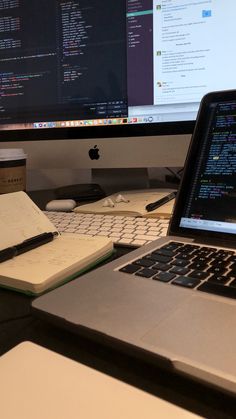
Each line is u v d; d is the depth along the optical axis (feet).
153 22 2.35
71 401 0.70
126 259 1.31
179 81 2.36
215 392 0.76
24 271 1.26
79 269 1.33
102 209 2.18
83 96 2.59
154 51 2.38
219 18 2.20
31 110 2.74
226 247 1.39
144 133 2.46
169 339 0.82
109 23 2.46
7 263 1.34
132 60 2.44
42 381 0.75
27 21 2.66
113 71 2.50
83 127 2.61
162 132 2.42
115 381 0.75
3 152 2.44
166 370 0.78
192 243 1.44
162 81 2.39
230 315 0.92
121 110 2.52
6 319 1.07
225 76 2.27
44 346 0.94
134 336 0.84
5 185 2.47
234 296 1.01
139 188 2.90
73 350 0.92
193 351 0.78
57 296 1.05
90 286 1.11
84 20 2.52
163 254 1.33
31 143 2.77
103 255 1.47
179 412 0.66
